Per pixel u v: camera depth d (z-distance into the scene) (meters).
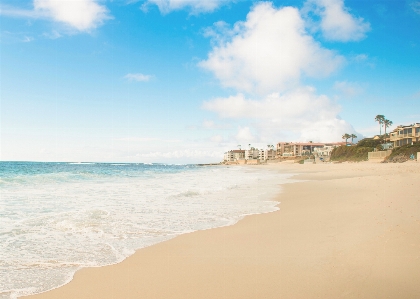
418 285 4.10
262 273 4.93
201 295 4.26
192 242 7.03
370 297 3.90
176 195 15.67
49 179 24.89
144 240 7.23
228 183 24.66
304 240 6.64
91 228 8.30
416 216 7.65
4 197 13.95
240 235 7.57
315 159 117.44
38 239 7.18
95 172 40.22
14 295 4.34
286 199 14.41
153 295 4.30
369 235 6.37
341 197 13.30
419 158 52.84
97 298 4.25
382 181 18.28
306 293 4.12
